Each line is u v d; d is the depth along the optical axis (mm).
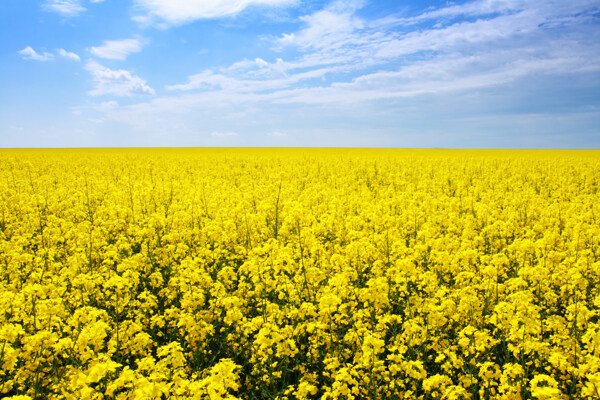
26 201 16172
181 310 6969
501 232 11648
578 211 15555
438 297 7230
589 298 7715
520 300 5938
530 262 9641
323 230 12203
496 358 6156
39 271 8695
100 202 17969
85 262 9180
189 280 7465
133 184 22234
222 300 6531
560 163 35156
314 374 5648
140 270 9180
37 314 6066
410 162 38969
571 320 6355
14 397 3986
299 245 10305
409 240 12430
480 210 14109
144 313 7031
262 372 5762
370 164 36500
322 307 6113
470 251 9039
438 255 9125
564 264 8844
